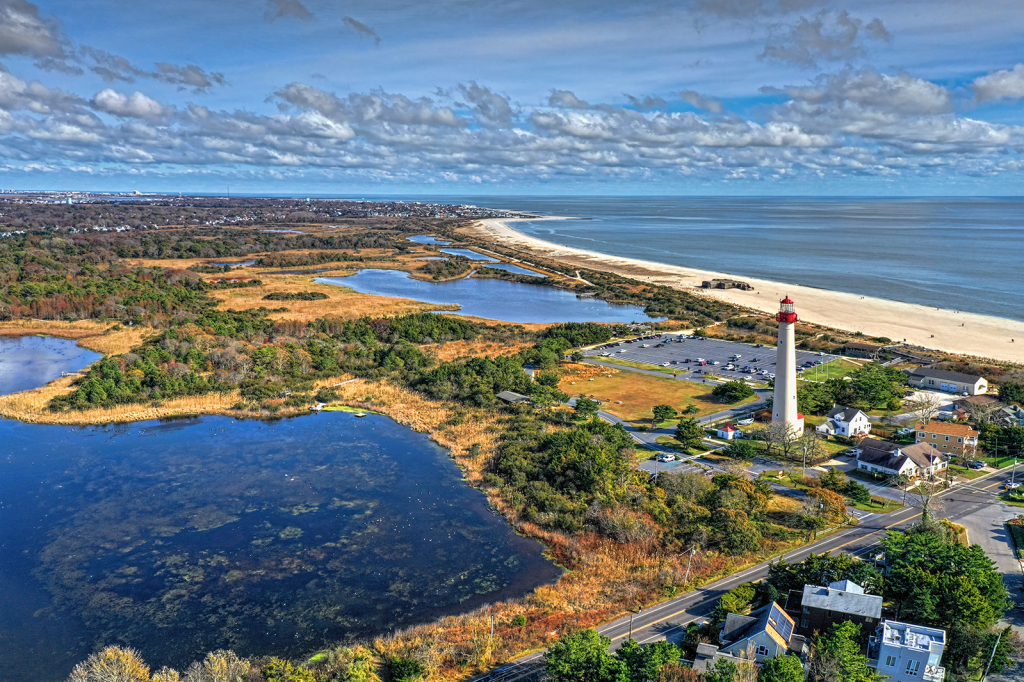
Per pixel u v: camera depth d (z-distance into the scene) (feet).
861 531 322.55
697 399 545.03
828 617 237.66
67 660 252.42
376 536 341.41
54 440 465.06
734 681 197.98
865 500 352.90
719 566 295.48
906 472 377.30
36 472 414.62
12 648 258.98
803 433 440.45
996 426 434.30
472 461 427.74
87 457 437.99
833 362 644.27
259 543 334.85
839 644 214.90
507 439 449.48
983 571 250.78
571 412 508.12
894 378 570.87
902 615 239.50
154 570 311.06
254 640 263.70
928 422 431.84
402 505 374.22
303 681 222.07
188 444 460.96
